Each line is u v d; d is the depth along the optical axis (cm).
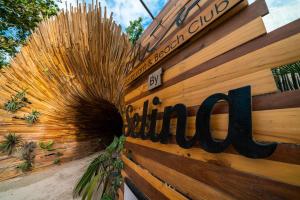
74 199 569
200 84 184
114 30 512
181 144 184
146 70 318
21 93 880
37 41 816
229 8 154
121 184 433
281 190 99
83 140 1031
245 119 120
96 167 560
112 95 590
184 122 188
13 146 837
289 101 103
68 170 813
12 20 1183
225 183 137
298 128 97
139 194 287
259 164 113
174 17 252
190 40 211
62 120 911
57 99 851
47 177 763
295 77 116
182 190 190
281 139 104
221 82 157
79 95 778
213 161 151
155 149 264
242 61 140
